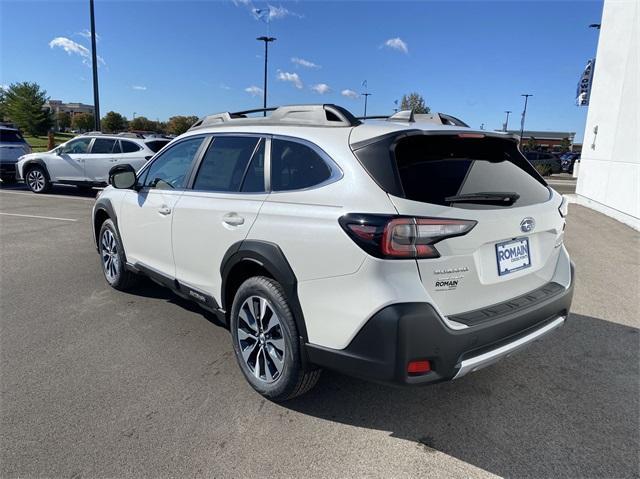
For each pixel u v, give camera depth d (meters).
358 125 2.76
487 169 2.86
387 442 2.67
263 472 2.41
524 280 2.85
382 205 2.35
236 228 3.07
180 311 4.57
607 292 5.28
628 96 10.46
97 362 3.54
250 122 3.40
